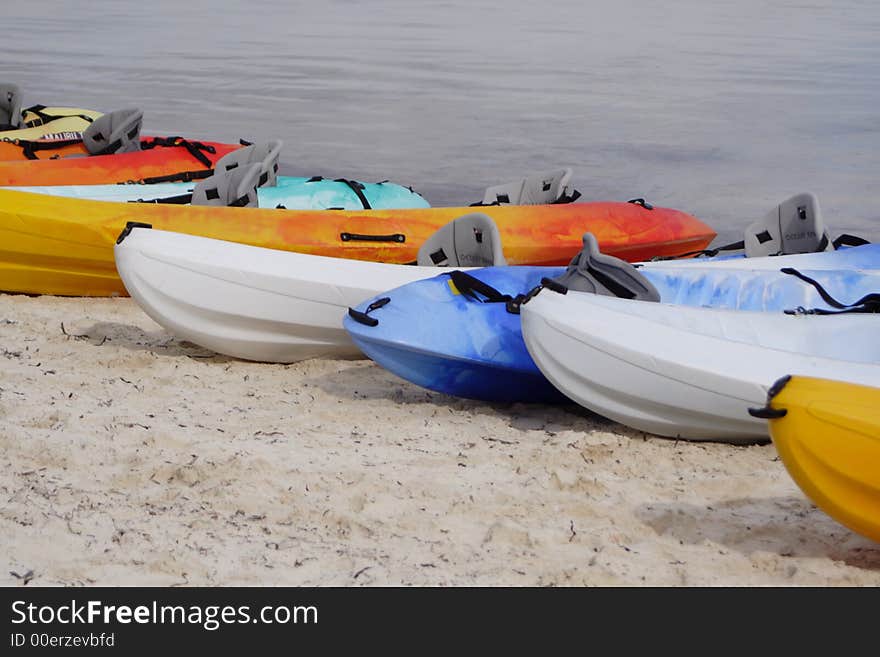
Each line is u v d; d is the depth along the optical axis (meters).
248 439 5.18
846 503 3.94
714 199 11.59
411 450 5.14
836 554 4.18
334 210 8.28
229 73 18.42
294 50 20.81
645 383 5.31
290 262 6.41
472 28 23.67
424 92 16.92
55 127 11.00
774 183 12.13
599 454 5.12
